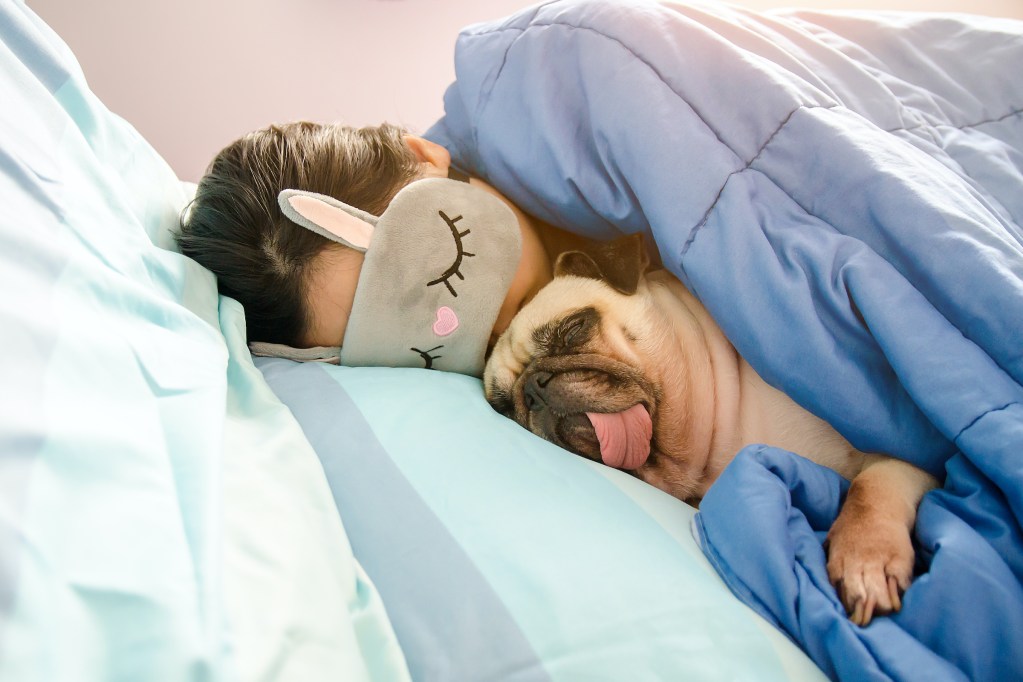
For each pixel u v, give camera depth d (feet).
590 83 2.49
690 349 2.45
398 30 6.07
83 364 1.34
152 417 1.44
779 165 2.22
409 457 2.00
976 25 3.18
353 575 1.57
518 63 2.73
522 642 1.43
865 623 1.60
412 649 1.46
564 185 2.61
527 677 1.38
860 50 3.12
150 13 5.60
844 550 1.75
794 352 2.05
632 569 1.63
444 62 6.26
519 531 1.71
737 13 2.91
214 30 5.73
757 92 2.27
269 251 2.49
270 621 1.23
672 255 2.28
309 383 2.43
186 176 6.04
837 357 1.99
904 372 1.84
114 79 5.70
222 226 2.56
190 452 1.42
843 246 2.04
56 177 1.78
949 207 1.94
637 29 2.45
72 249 1.60
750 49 2.59
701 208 2.21
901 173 2.02
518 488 1.90
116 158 2.52
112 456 1.22
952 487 1.86
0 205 1.47
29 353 1.21
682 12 2.69
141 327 1.72
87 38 5.57
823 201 2.14
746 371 2.42
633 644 1.45
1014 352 1.76
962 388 1.75
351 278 2.49
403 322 2.49
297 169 2.54
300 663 1.20
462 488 1.87
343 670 1.25
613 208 2.57
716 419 2.40
